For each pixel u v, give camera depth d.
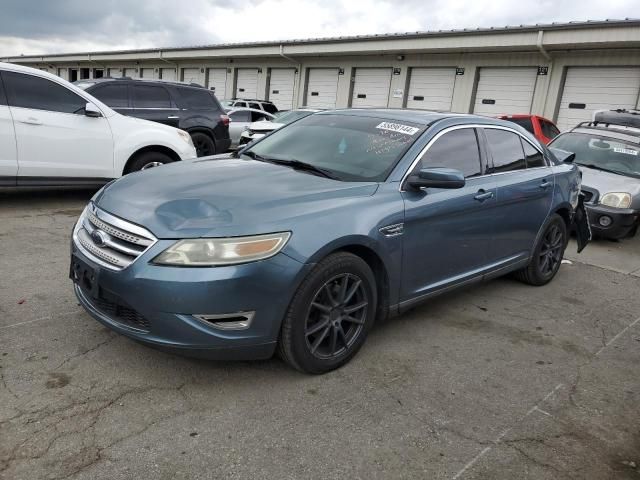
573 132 9.20
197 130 10.90
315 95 24.95
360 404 3.06
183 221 2.91
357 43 21.33
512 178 4.67
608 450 2.82
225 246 2.82
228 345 2.91
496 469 2.61
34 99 6.72
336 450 2.66
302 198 3.22
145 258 2.86
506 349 3.93
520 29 16.59
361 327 3.48
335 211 3.21
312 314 3.22
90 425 2.70
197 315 2.81
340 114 4.59
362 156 3.88
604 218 7.39
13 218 6.52
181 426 2.75
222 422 2.80
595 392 3.41
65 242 5.67
